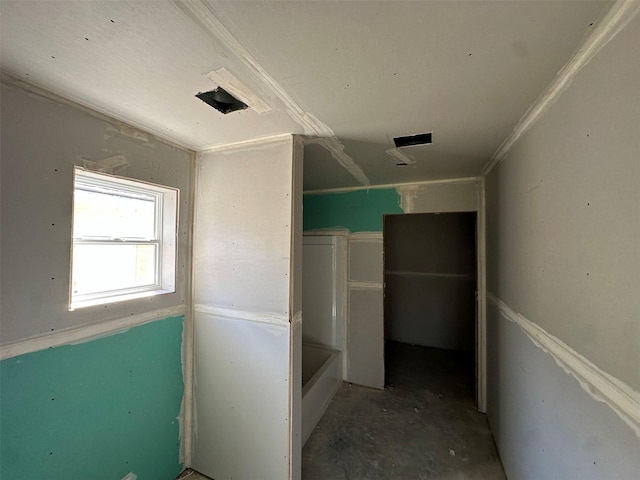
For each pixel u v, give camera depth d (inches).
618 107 32.9
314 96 51.8
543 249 53.4
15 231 47.4
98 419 59.6
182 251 78.8
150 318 70.3
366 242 132.1
